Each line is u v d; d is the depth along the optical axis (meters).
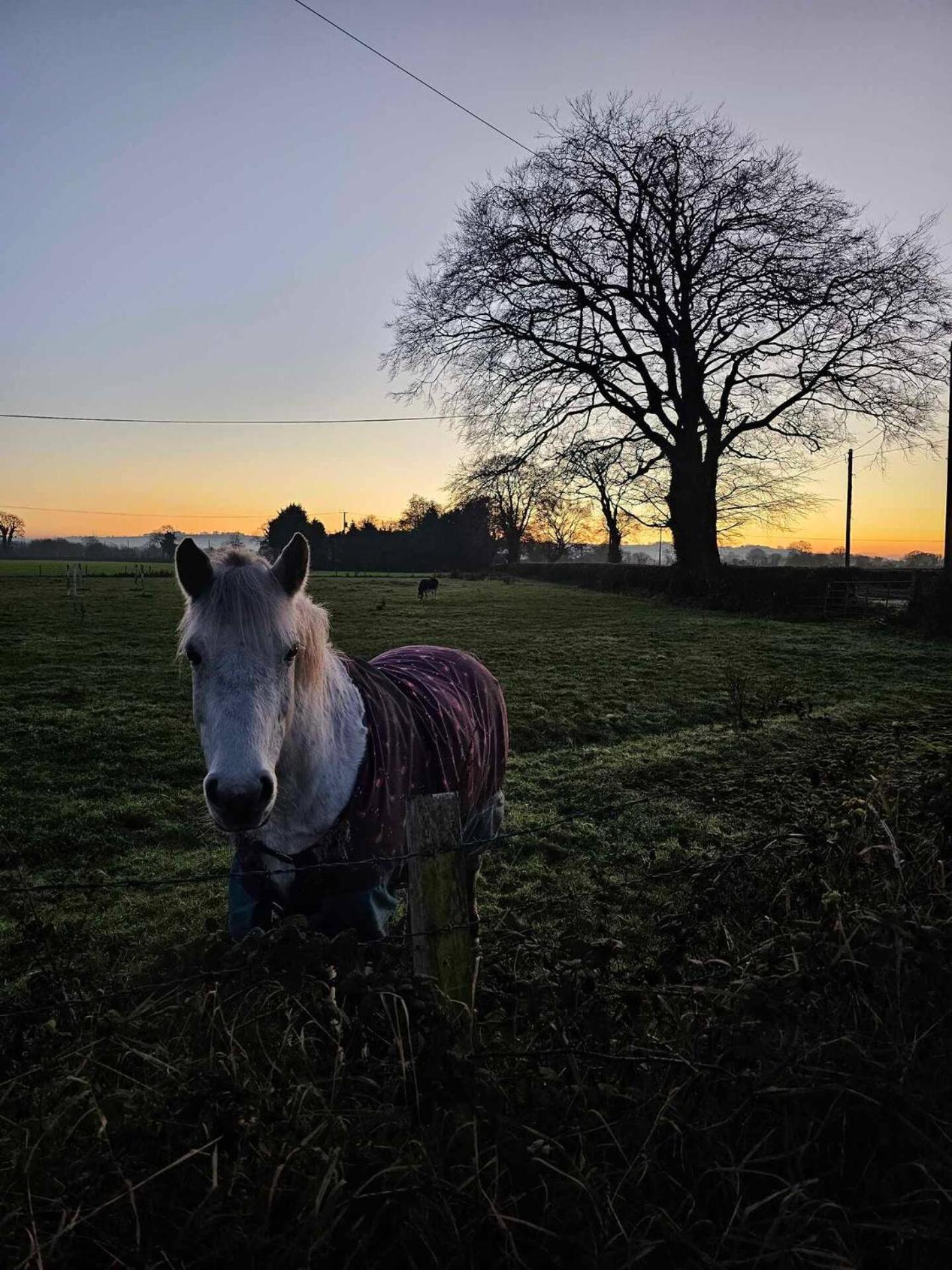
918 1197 1.58
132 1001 1.96
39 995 2.07
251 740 1.96
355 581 44.50
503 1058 1.79
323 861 2.25
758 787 4.92
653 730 8.24
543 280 24.58
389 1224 1.47
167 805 5.62
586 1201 1.53
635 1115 1.72
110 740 7.21
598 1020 1.84
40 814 5.30
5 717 7.99
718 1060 1.75
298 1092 1.65
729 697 9.53
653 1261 1.51
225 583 2.11
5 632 15.78
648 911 3.68
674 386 26.08
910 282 22.48
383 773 2.38
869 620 18.72
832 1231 1.49
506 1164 1.55
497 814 3.50
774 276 23.00
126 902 4.04
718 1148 1.69
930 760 3.48
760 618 20.84
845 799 2.89
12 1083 1.65
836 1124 1.72
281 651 2.07
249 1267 1.35
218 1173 1.52
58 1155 1.60
